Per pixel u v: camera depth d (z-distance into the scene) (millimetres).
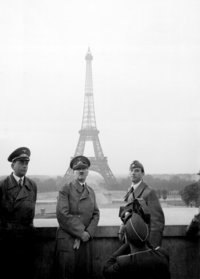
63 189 4434
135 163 4594
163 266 2586
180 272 5148
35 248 4969
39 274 4957
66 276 4109
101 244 5090
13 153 4551
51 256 4980
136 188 4523
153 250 2723
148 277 2539
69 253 4160
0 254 4305
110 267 2719
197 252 5164
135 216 2836
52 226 5340
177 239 5184
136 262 2578
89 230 4273
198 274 5129
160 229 4195
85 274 4223
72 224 4156
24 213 4418
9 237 4316
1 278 4289
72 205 4379
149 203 4316
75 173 4641
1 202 4398
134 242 2689
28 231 4441
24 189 4504
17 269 4305
